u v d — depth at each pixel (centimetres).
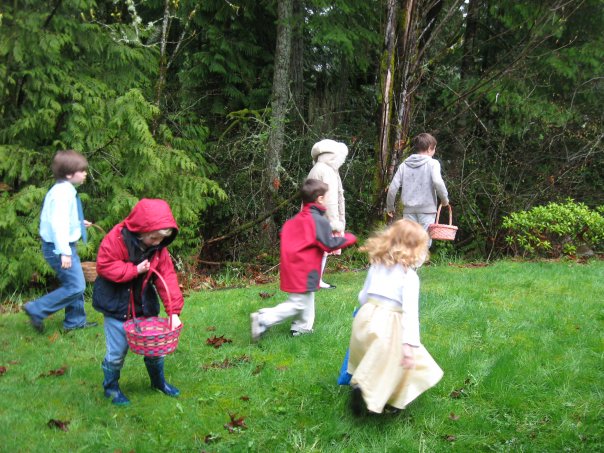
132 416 359
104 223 793
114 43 867
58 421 346
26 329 534
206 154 1025
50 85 787
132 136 800
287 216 1053
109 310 361
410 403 365
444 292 615
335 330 495
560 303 574
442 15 1052
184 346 476
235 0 1052
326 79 1286
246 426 346
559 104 1160
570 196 1154
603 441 325
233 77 1104
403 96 781
